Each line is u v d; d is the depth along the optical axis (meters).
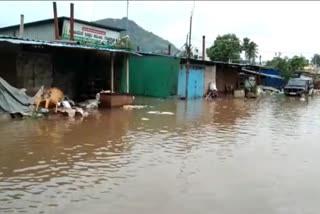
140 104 21.47
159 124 14.40
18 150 9.42
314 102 29.22
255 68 43.53
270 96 35.41
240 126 14.80
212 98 29.67
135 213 5.73
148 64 26.48
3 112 14.21
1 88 14.38
